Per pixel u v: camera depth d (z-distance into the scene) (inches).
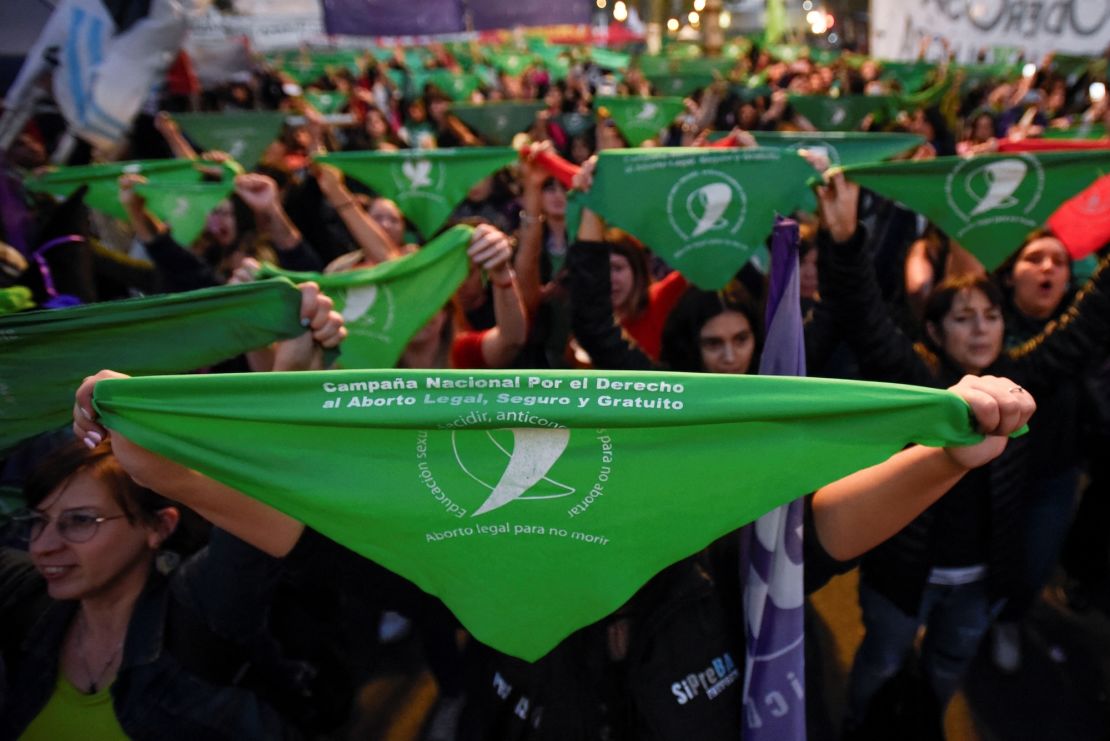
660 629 57.2
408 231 183.0
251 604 58.9
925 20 370.3
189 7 142.9
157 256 119.0
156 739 59.0
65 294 97.2
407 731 111.3
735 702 59.2
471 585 49.2
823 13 916.6
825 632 126.5
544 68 578.2
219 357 63.1
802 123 302.5
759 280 143.4
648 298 122.7
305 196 164.1
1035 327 114.7
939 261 136.8
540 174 131.5
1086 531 119.0
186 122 218.4
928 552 84.2
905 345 88.0
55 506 57.9
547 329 125.6
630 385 44.0
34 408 60.4
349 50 639.8
